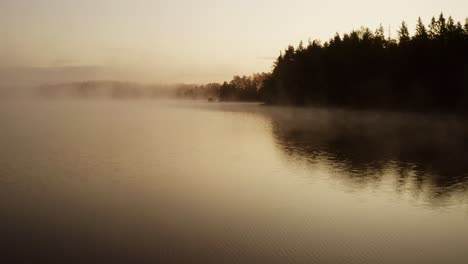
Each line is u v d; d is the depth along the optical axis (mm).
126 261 14398
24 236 16609
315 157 37031
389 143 46781
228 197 23094
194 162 34188
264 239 16703
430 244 16422
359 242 16562
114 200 22109
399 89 88875
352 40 116875
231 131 60906
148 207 20891
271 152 39969
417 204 22094
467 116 70750
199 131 61000
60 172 29203
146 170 30500
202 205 21422
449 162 34188
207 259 14617
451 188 25438
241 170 30953
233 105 180000
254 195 23594
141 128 65500
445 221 19344
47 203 21281
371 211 20750
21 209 20156
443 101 78312
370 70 101250
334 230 17906
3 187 24500
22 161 33562
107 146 43375
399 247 16078
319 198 23094
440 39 86438
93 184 25688
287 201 22375
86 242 16062
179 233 17219
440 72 79125
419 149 41781
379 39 111500
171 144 45656
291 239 16719
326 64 119250
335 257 15094
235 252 15305
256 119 86875
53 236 16656
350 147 43406
